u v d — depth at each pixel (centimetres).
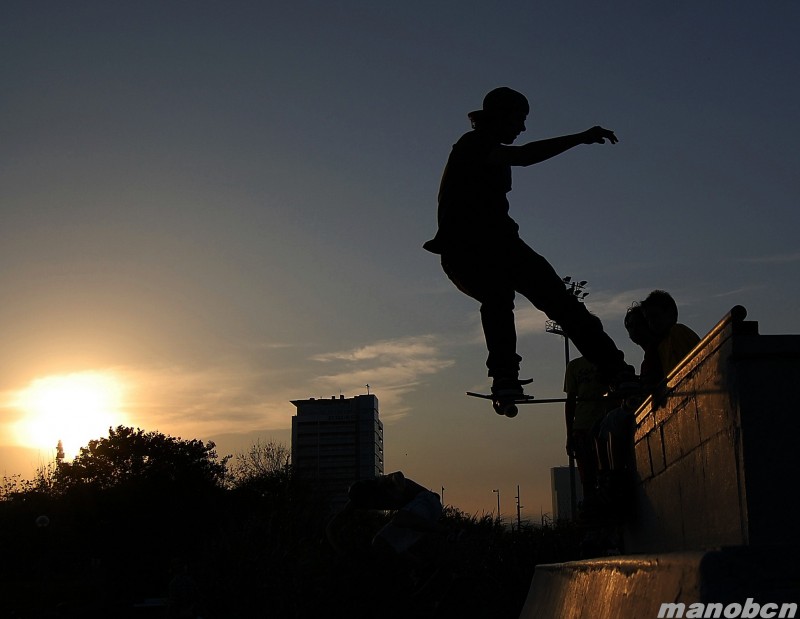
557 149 359
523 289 377
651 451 338
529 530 1368
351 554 1087
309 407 15350
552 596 288
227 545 1252
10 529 7050
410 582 1058
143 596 6272
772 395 213
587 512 438
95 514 6625
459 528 1134
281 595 1146
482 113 387
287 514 1378
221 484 7000
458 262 379
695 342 494
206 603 1222
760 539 205
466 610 1056
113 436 6994
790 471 208
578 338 371
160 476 6738
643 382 396
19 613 4075
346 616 1078
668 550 309
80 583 6806
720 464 233
